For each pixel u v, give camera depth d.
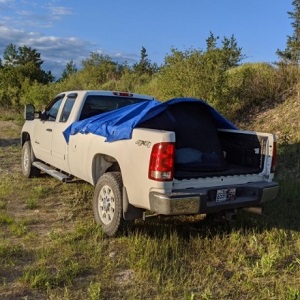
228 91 12.02
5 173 8.66
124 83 23.45
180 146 4.90
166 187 4.30
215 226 5.46
